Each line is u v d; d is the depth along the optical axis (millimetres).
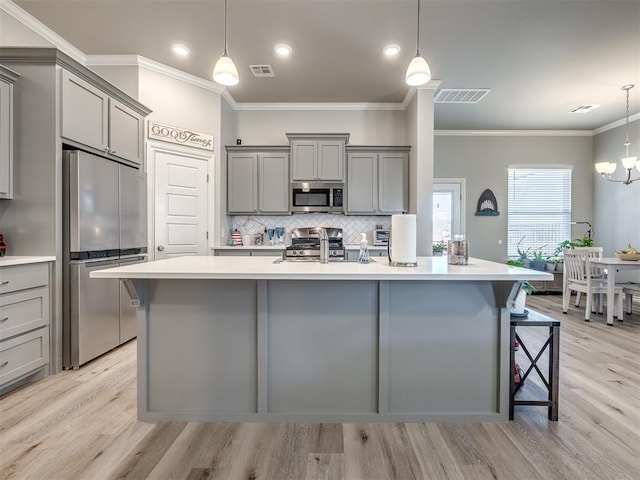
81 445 1690
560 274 5816
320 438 1763
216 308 1924
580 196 6164
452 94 4586
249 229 5059
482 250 6156
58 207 2531
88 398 2160
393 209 4758
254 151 4750
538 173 6168
